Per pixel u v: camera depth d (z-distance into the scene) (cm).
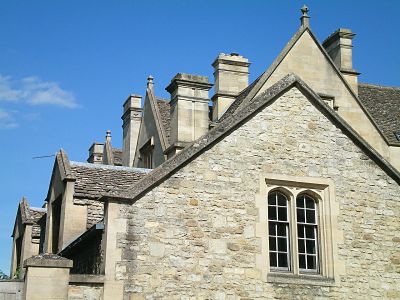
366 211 1598
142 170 2005
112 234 1381
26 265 1287
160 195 1445
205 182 1490
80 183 1830
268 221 1539
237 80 2481
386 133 2338
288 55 2262
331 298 1509
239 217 1494
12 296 1326
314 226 1575
